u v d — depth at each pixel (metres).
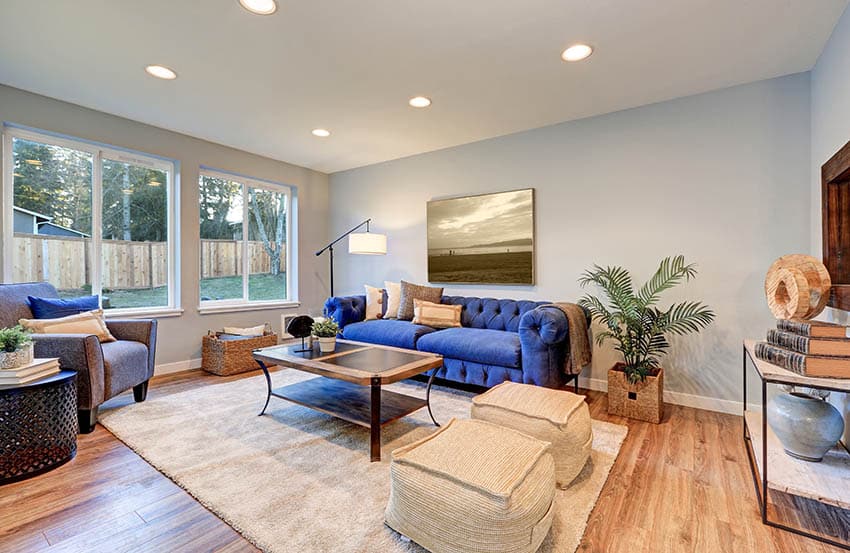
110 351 2.63
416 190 4.51
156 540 1.45
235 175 4.44
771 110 2.69
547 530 1.37
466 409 2.83
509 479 1.30
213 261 4.30
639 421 2.65
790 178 2.63
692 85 2.79
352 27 2.12
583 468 1.97
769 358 1.77
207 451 2.14
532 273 3.66
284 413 2.73
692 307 2.87
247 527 1.51
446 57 2.43
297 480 1.86
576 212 3.45
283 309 4.84
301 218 5.06
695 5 1.93
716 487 1.83
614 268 3.25
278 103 3.13
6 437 1.84
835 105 2.13
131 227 3.68
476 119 3.44
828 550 1.42
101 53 2.42
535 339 2.78
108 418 2.60
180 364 3.89
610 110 3.24
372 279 4.92
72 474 1.91
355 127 3.65
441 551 1.31
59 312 2.76
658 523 1.57
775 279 2.14
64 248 3.30
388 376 2.10
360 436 2.36
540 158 3.64
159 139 3.71
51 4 1.95
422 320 3.73
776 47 2.30
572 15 2.01
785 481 1.59
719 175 2.86
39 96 3.03
